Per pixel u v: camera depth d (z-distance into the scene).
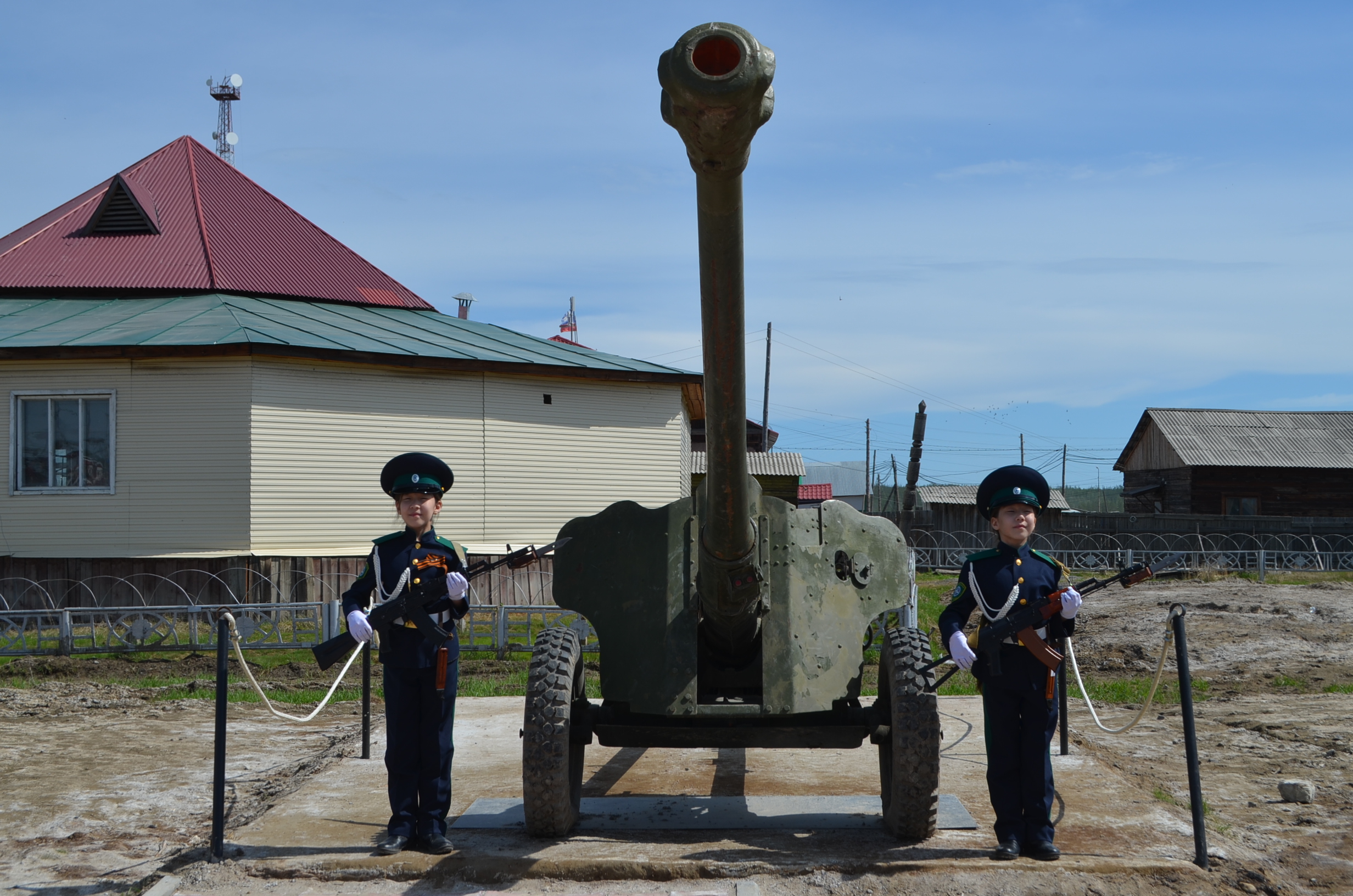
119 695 9.95
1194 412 37.94
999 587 4.89
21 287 18.53
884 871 4.67
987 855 4.84
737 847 5.01
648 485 18.98
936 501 33.31
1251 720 8.55
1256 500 35.44
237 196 21.67
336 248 21.72
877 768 6.76
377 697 9.97
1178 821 5.43
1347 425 37.41
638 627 5.43
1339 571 27.38
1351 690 10.16
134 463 15.66
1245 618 15.19
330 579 15.91
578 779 5.57
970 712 8.48
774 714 5.20
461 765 6.96
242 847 5.13
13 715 8.88
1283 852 5.16
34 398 15.88
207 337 15.54
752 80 3.13
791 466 31.22
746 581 4.95
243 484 15.44
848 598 5.51
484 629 13.05
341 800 5.99
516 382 17.75
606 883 4.71
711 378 4.20
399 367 16.64
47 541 15.77
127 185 20.12
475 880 4.74
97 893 4.77
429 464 5.23
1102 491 49.72
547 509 17.94
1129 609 17.03
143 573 15.49
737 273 3.85
